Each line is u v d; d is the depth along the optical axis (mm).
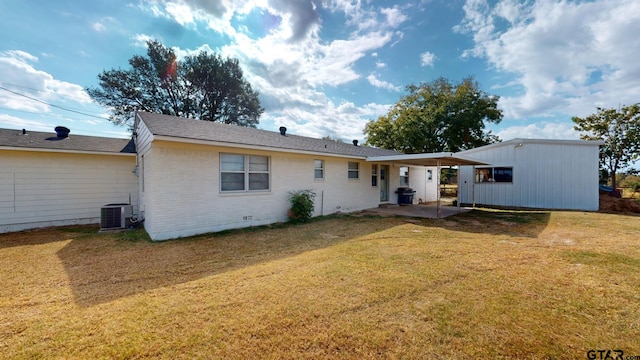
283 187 8469
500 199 13383
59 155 8148
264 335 2334
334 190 10383
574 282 3533
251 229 7270
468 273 3885
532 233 6789
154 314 2711
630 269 4016
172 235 6188
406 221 8609
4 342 2248
